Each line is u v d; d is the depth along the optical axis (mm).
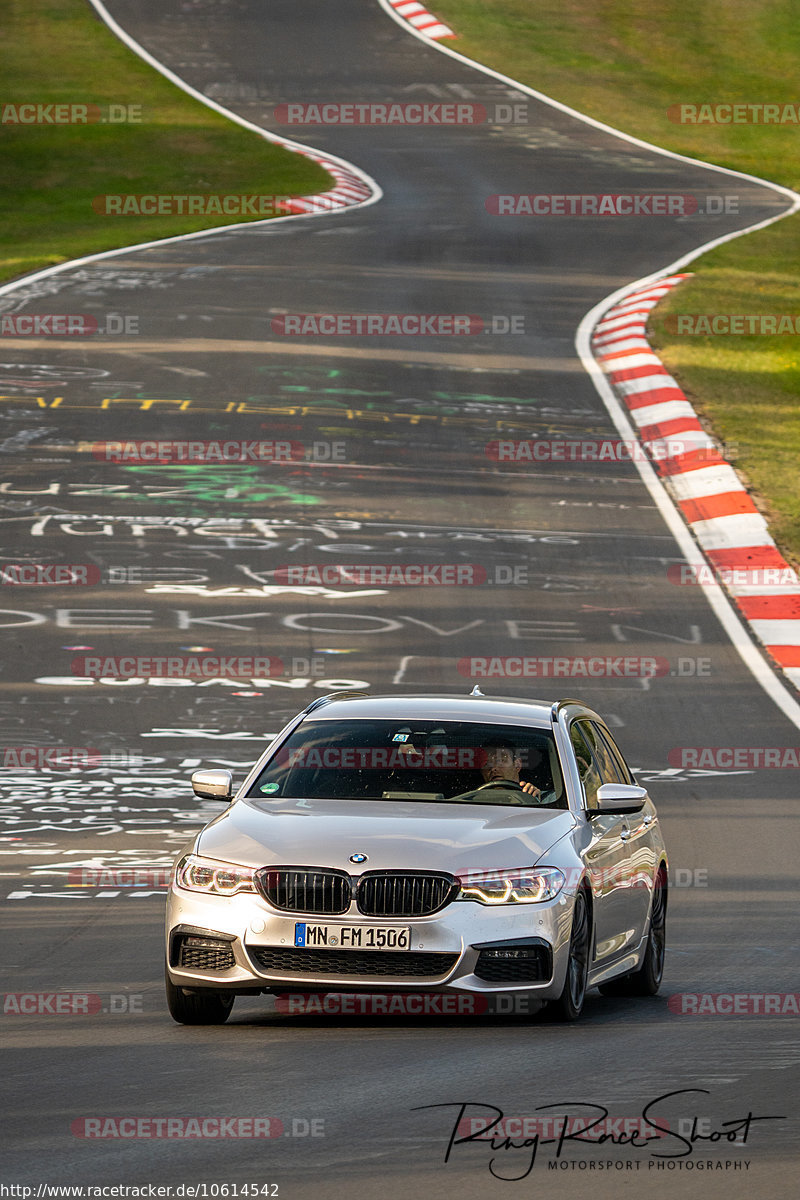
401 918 27922
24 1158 20734
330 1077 24641
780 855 43406
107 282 130750
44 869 41656
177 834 45375
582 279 138125
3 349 109938
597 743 35125
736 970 33156
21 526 78188
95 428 93875
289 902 28219
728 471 88375
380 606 69625
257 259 140625
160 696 59344
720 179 192000
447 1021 29141
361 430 94688
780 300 132500
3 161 182625
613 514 82812
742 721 58469
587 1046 26859
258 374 105438
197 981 28219
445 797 31094
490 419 97750
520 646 65562
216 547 76188
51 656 63250
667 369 108625
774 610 71000
